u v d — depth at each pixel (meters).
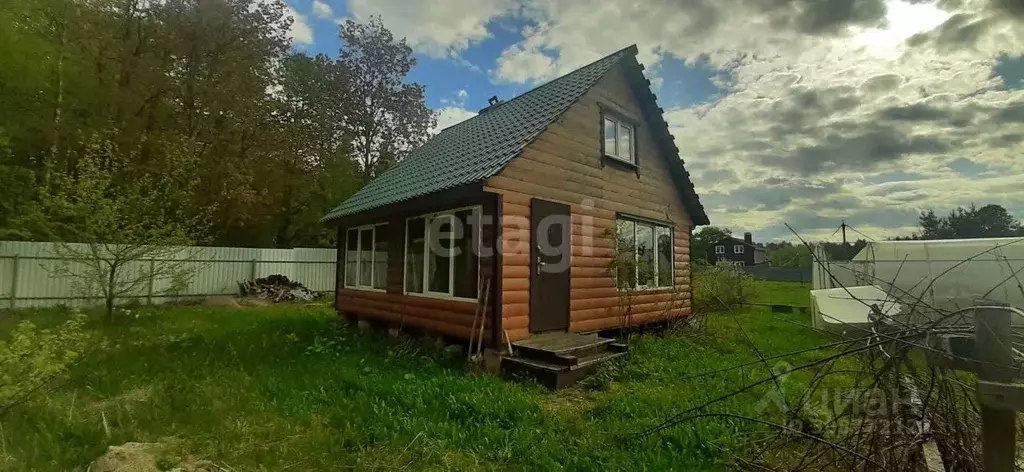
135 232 10.20
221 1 18.91
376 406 4.62
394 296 9.09
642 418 4.43
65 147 15.19
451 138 11.66
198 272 14.58
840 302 10.19
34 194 12.84
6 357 4.09
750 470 3.43
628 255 9.30
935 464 2.92
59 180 10.66
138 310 11.84
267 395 5.12
